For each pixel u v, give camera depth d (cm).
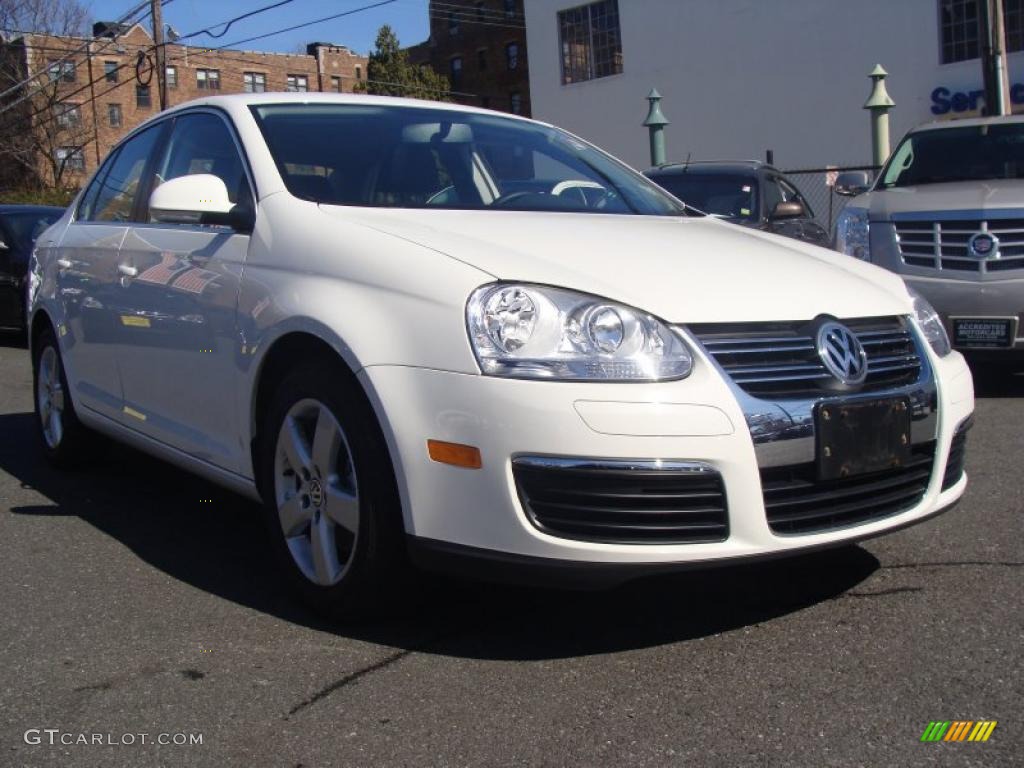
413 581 318
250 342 355
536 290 296
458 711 281
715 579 375
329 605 333
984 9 1285
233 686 298
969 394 360
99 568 400
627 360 288
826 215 2356
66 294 514
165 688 297
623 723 273
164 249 426
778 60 2512
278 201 371
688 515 288
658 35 2725
